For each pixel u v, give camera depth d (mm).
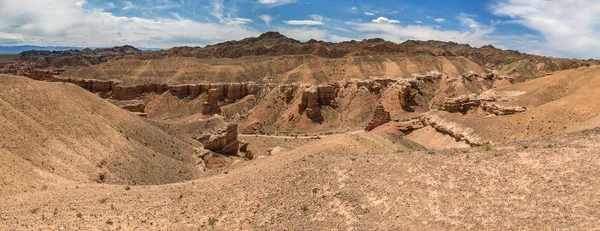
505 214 23859
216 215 32281
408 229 24422
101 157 59219
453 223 24031
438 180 30047
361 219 27047
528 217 22953
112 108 80125
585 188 24766
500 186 27406
